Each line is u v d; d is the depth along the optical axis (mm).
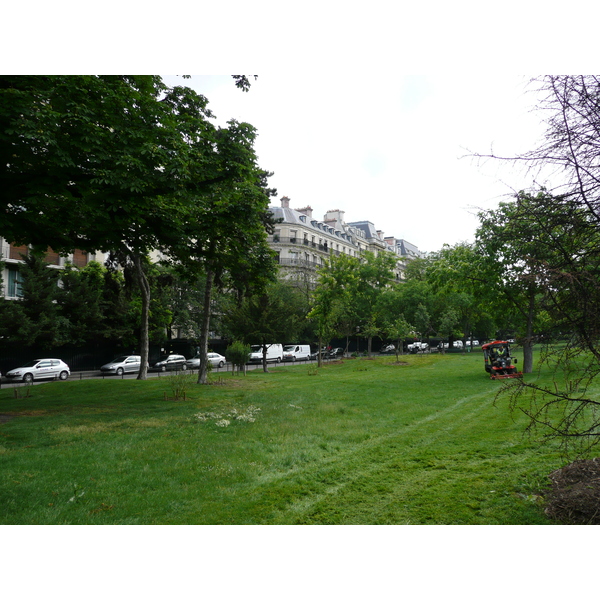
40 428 10523
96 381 21625
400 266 92750
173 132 11664
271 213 27438
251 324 29844
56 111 10211
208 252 16781
